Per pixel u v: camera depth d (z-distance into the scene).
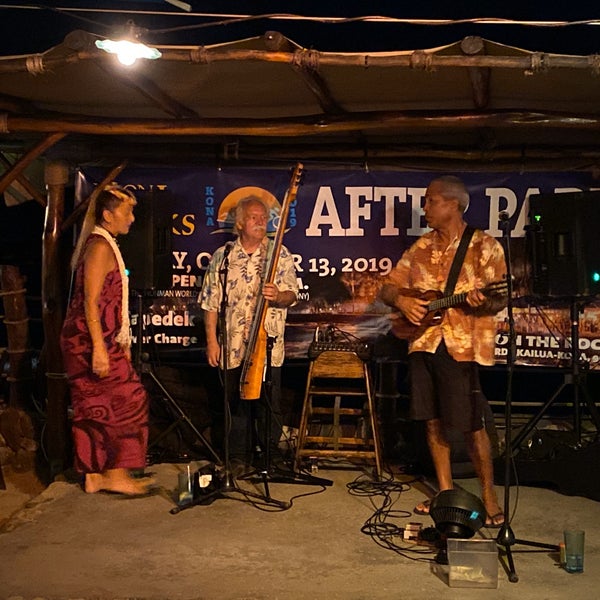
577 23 4.05
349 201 5.93
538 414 5.31
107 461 5.02
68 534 4.45
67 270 5.91
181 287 6.00
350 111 5.41
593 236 5.21
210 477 4.95
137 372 5.45
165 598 3.68
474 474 5.43
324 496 5.07
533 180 5.82
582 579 3.87
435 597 3.69
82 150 5.83
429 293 4.64
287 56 4.08
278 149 5.82
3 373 6.70
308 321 5.98
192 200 5.98
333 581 3.86
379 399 5.89
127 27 4.02
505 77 4.51
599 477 4.96
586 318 5.78
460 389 4.57
